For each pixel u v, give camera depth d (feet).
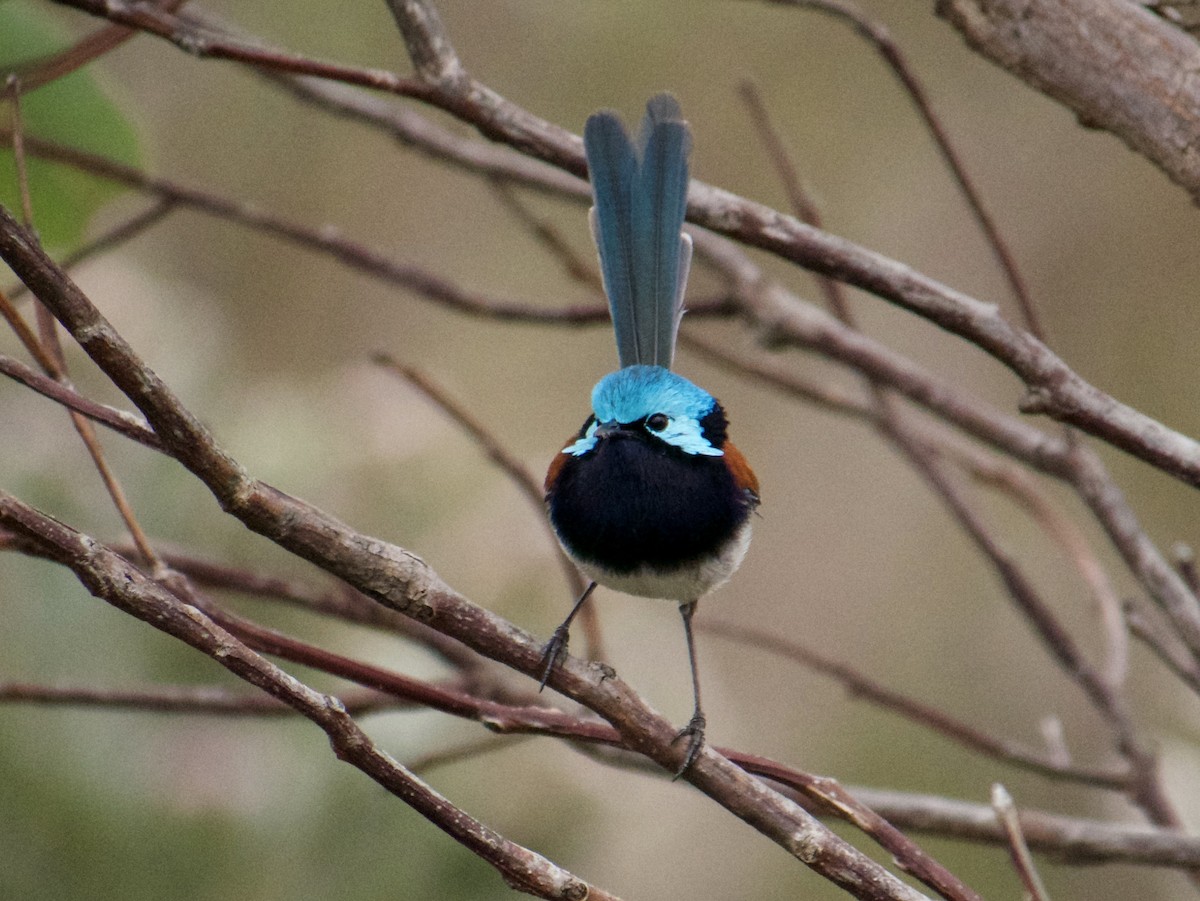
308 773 34.88
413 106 50.72
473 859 35.01
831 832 18.89
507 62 58.03
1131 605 26.40
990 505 59.98
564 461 28.17
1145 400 57.72
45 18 28.19
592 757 25.53
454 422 38.29
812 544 62.18
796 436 63.46
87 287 38.88
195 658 35.73
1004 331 21.86
